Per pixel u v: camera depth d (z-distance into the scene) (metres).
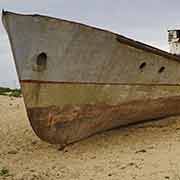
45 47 7.41
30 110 7.59
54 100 7.82
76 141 8.62
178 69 10.44
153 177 6.02
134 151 7.84
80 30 7.63
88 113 8.52
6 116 12.80
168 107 10.88
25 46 7.24
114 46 8.24
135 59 8.84
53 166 7.13
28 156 8.06
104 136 9.27
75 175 6.47
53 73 7.66
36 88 7.51
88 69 8.16
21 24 7.10
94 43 7.98
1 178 6.43
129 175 6.22
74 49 7.78
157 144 8.31
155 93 9.98
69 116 8.16
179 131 9.59
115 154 7.70
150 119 10.56
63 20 7.38
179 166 6.48
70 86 8.00
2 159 7.82
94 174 6.45
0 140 9.66
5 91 20.33
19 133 10.44
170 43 12.41
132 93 9.28
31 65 7.34
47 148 8.71
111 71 8.58
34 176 6.52
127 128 10.00
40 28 7.24
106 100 8.76
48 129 7.90
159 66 9.59
